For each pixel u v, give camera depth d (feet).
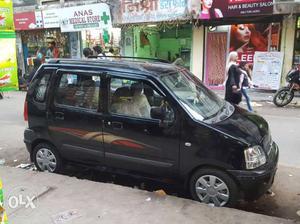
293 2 36.58
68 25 52.03
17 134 27.25
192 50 46.70
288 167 19.01
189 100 15.21
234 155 13.58
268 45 42.47
